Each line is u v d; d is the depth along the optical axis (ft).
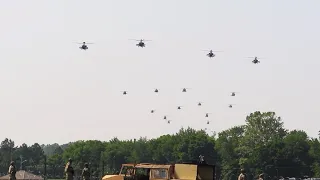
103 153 588.50
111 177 158.92
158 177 152.76
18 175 294.66
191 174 150.51
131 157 592.60
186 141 559.79
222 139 575.79
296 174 488.02
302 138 515.09
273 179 485.56
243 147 540.52
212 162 555.69
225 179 530.27
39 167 514.27
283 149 487.61
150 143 612.29
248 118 558.97
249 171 497.46
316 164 500.74
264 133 546.67
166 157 586.04
